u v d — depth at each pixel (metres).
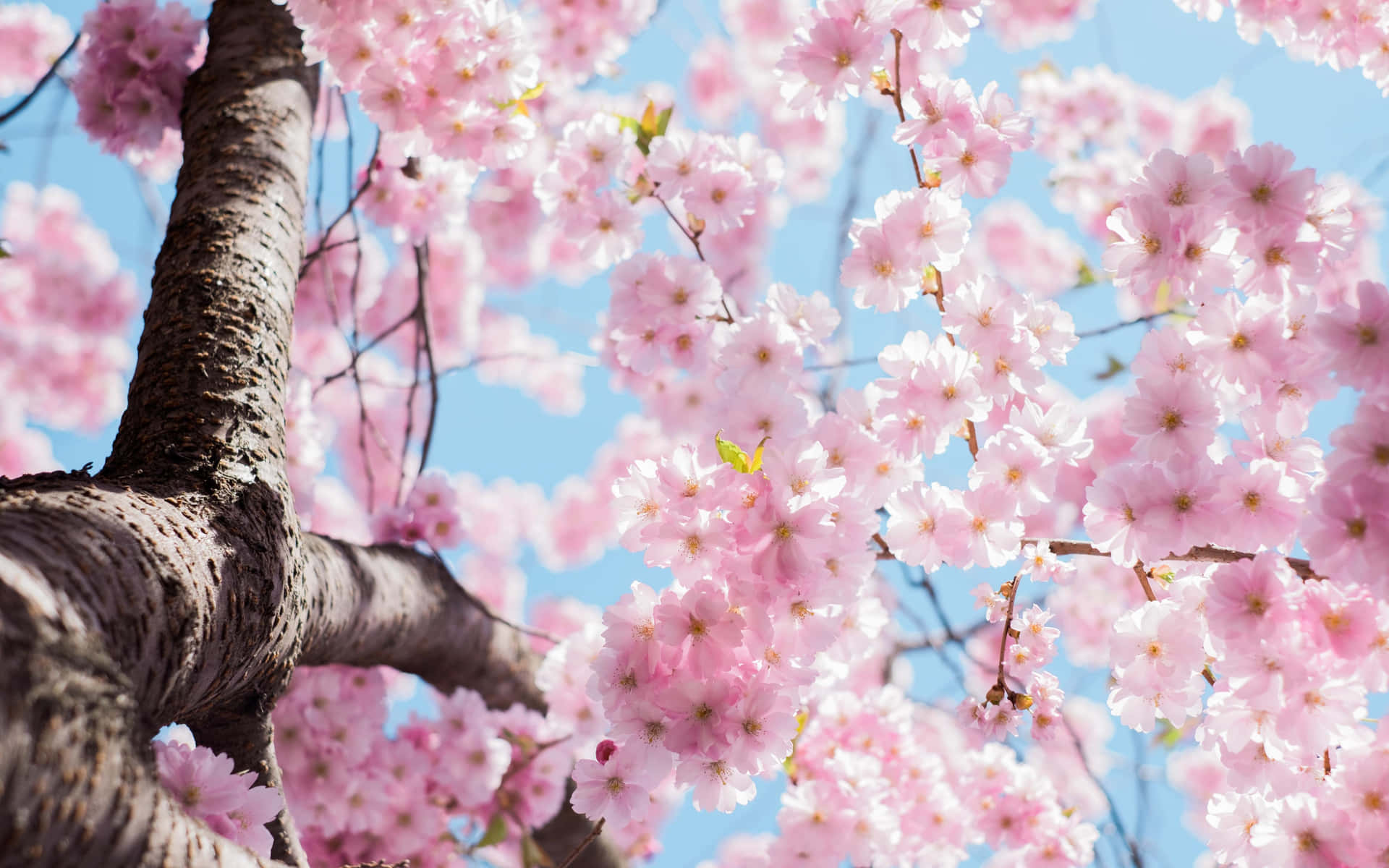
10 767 1.20
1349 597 1.37
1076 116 2.54
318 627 1.50
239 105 1.59
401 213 1.87
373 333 2.88
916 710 2.73
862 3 1.50
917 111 1.52
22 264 2.74
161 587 1.30
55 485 1.32
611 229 1.73
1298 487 1.40
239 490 1.38
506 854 1.90
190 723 1.38
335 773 1.75
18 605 1.22
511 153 1.67
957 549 1.48
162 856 1.25
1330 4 1.59
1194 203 1.42
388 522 1.84
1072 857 1.77
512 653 1.85
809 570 1.40
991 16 2.95
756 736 1.40
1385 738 1.37
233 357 1.43
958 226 1.50
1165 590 1.49
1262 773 1.43
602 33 2.19
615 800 1.42
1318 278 1.41
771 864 1.71
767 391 1.53
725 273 2.96
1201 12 1.67
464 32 1.60
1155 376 1.42
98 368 2.85
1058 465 1.48
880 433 1.51
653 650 1.41
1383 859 1.37
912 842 1.77
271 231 1.52
